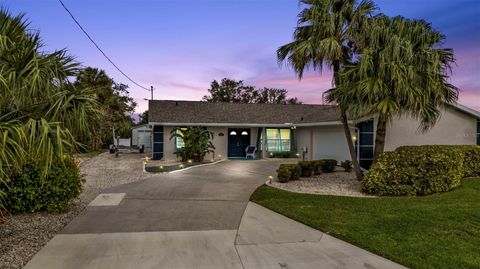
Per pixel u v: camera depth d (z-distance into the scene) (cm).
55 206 607
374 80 793
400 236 491
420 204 688
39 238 475
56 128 370
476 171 1080
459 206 661
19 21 438
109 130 2677
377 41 823
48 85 405
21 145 349
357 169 1032
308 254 427
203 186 943
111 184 964
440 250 436
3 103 387
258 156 2042
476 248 443
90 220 576
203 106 2153
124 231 516
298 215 616
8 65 387
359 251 438
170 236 495
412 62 809
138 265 385
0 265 378
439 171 810
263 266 388
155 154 1867
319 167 1205
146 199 761
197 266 385
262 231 527
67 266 378
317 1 912
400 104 821
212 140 1978
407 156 816
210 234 508
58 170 611
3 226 525
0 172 344
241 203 731
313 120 1730
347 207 675
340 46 881
